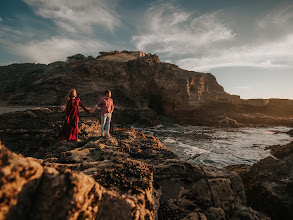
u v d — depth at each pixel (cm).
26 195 127
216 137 1508
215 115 2692
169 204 308
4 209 110
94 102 2772
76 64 3412
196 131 1869
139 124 2159
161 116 3038
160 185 360
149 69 3359
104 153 451
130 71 3397
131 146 601
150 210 228
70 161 400
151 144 656
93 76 3119
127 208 181
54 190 136
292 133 1686
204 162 832
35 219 129
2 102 2867
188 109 3061
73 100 586
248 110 3534
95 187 162
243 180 607
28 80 3516
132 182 243
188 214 285
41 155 533
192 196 330
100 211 170
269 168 512
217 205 317
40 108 1188
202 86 3741
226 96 4072
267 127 2292
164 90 3250
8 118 939
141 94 3219
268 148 1118
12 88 3616
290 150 842
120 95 3108
